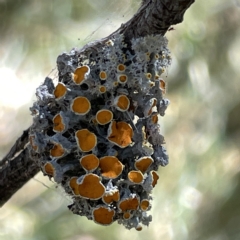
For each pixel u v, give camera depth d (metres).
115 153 0.17
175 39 0.36
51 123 0.17
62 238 0.35
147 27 0.16
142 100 0.17
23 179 0.19
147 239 0.34
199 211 0.34
